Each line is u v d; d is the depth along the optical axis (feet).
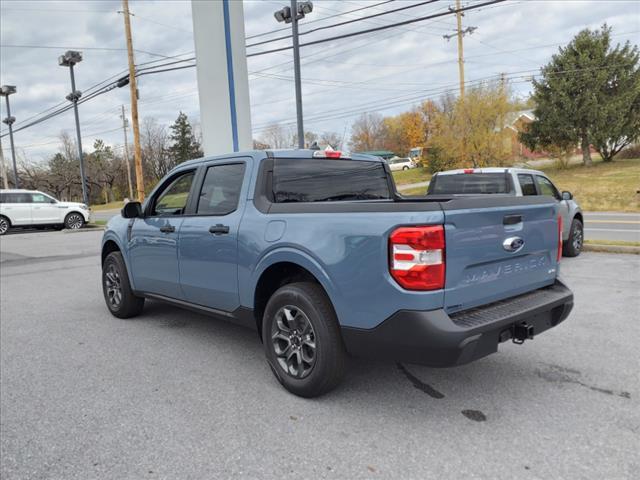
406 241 9.12
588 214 62.80
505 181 24.94
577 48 116.26
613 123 114.83
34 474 8.49
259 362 13.93
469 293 9.80
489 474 8.12
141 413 10.75
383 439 9.37
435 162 121.29
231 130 33.53
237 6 33.42
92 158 236.84
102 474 8.43
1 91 117.39
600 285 22.07
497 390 11.46
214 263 13.53
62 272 32.07
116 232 18.43
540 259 11.67
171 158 248.93
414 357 9.38
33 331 17.69
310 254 10.64
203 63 33.14
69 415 10.74
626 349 13.97
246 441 9.43
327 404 10.95
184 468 8.56
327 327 10.54
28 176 219.00
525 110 127.13
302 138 51.34
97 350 15.28
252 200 12.64
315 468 8.46
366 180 15.03
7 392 12.10
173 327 17.76
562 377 12.13
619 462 8.36
